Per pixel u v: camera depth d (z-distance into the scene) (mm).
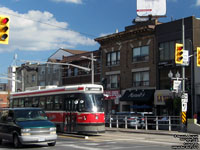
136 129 29484
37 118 16781
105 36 46125
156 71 39062
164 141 19672
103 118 23000
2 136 17312
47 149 15172
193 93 34969
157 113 38219
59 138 21312
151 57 39875
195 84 35031
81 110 22547
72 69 54344
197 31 35844
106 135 24531
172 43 37562
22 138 15188
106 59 46875
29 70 66875
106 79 46406
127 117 32031
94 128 22328
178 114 32188
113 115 32844
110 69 45844
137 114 31516
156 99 38250
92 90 23094
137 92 40781
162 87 38312
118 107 44094
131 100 40500
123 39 44000
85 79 50969
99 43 47969
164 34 38438
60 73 57500
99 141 19406
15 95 31844
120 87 43812
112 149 15070
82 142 18672
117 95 43875
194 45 35375
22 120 16297
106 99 45594
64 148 15508
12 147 16297
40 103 27453
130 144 17688
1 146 16906
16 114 16609
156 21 41844
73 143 18031
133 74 42438
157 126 28531
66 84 55594
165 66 37781
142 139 21141
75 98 23203
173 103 31891
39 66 64188
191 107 34844
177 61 24000
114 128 31359
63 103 24406
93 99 22891
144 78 40906
